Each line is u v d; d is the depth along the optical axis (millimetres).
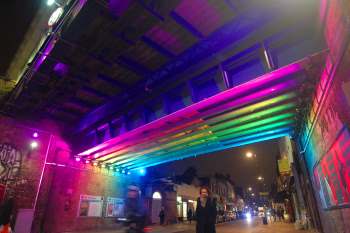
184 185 38875
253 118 13539
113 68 13359
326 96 7551
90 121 18625
